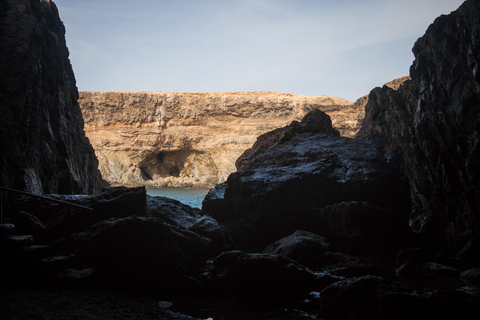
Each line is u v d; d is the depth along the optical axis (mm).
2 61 10070
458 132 10742
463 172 10508
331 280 7004
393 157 11664
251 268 7012
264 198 10172
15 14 11203
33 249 6629
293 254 7926
